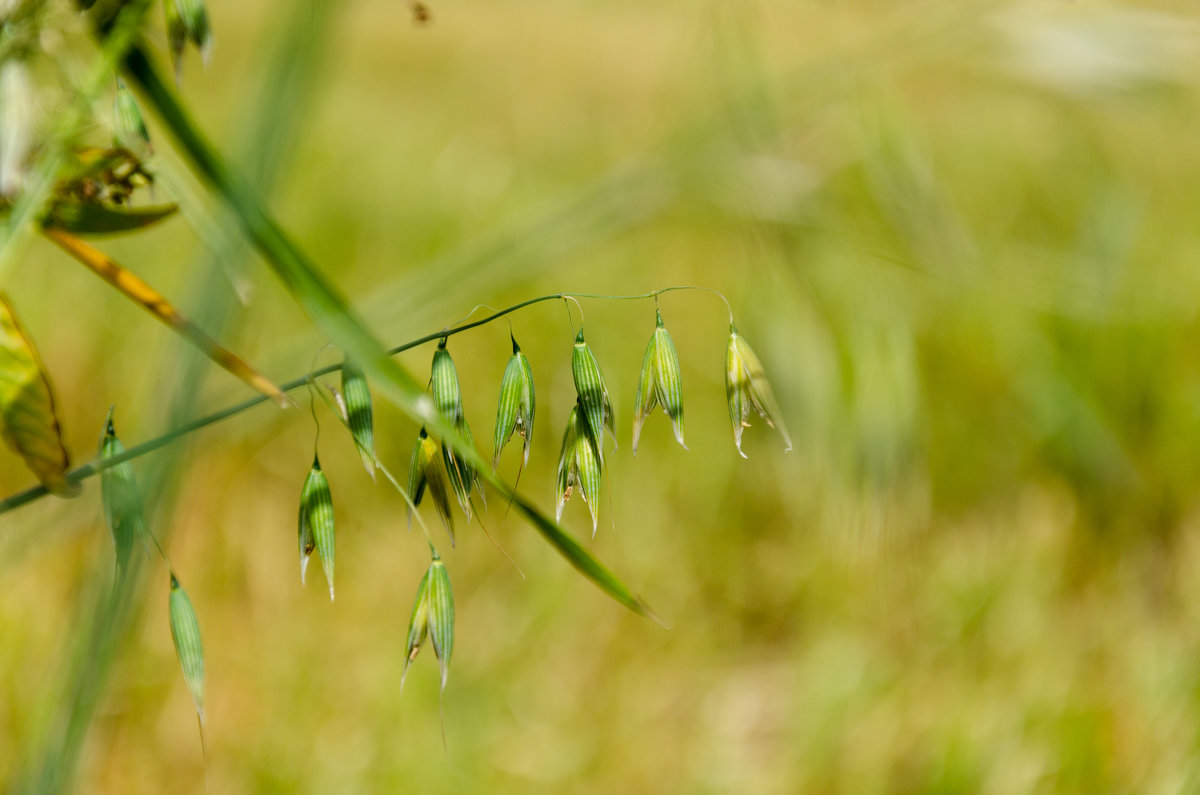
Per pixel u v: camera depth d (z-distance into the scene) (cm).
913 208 83
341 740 96
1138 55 83
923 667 107
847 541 97
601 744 100
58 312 131
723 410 142
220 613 107
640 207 82
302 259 63
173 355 68
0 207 64
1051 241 152
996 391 133
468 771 94
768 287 83
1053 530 120
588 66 267
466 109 241
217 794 91
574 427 67
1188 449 126
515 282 82
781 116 83
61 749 69
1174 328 134
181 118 63
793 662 113
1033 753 94
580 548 65
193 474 110
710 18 82
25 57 62
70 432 120
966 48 84
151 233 148
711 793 96
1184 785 89
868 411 84
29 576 94
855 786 95
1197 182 164
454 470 67
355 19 286
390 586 115
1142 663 105
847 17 90
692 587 119
